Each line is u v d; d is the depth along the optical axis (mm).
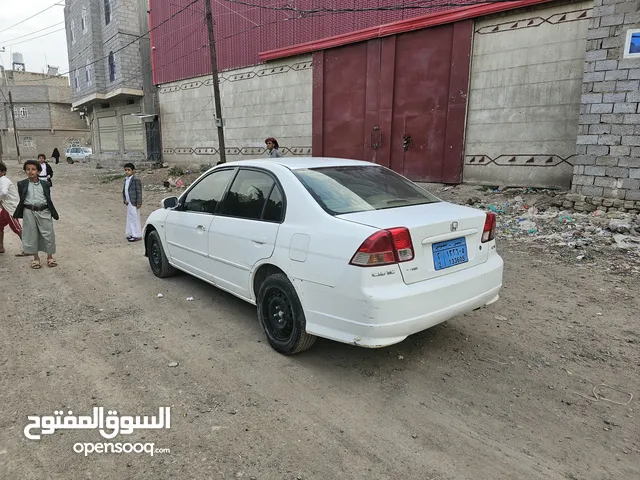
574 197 8664
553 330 4160
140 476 2391
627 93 7891
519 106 10375
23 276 5961
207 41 18234
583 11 9320
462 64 11016
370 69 12836
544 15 9805
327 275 3182
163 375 3398
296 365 3555
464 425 2814
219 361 3619
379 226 3084
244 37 16531
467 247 3469
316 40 14109
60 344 3924
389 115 12547
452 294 3271
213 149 19047
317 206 3455
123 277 5891
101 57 24719
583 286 5281
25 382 3299
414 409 2982
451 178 11609
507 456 2541
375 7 12500
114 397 3111
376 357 3680
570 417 2885
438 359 3641
